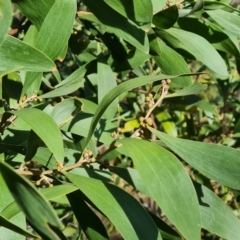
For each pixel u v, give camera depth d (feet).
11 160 1.05
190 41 1.18
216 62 1.18
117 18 1.09
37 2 1.01
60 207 1.99
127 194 0.80
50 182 0.95
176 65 1.20
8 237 0.81
